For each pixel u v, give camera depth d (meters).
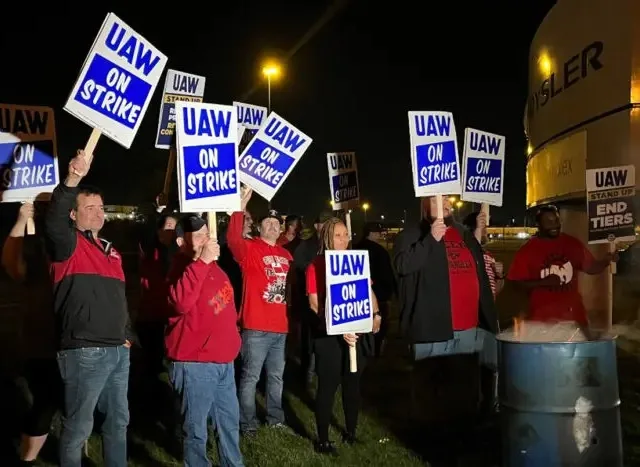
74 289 4.30
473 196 6.85
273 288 6.28
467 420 6.08
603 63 9.04
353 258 5.63
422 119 5.74
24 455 5.29
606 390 4.47
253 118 8.16
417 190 5.69
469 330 6.03
